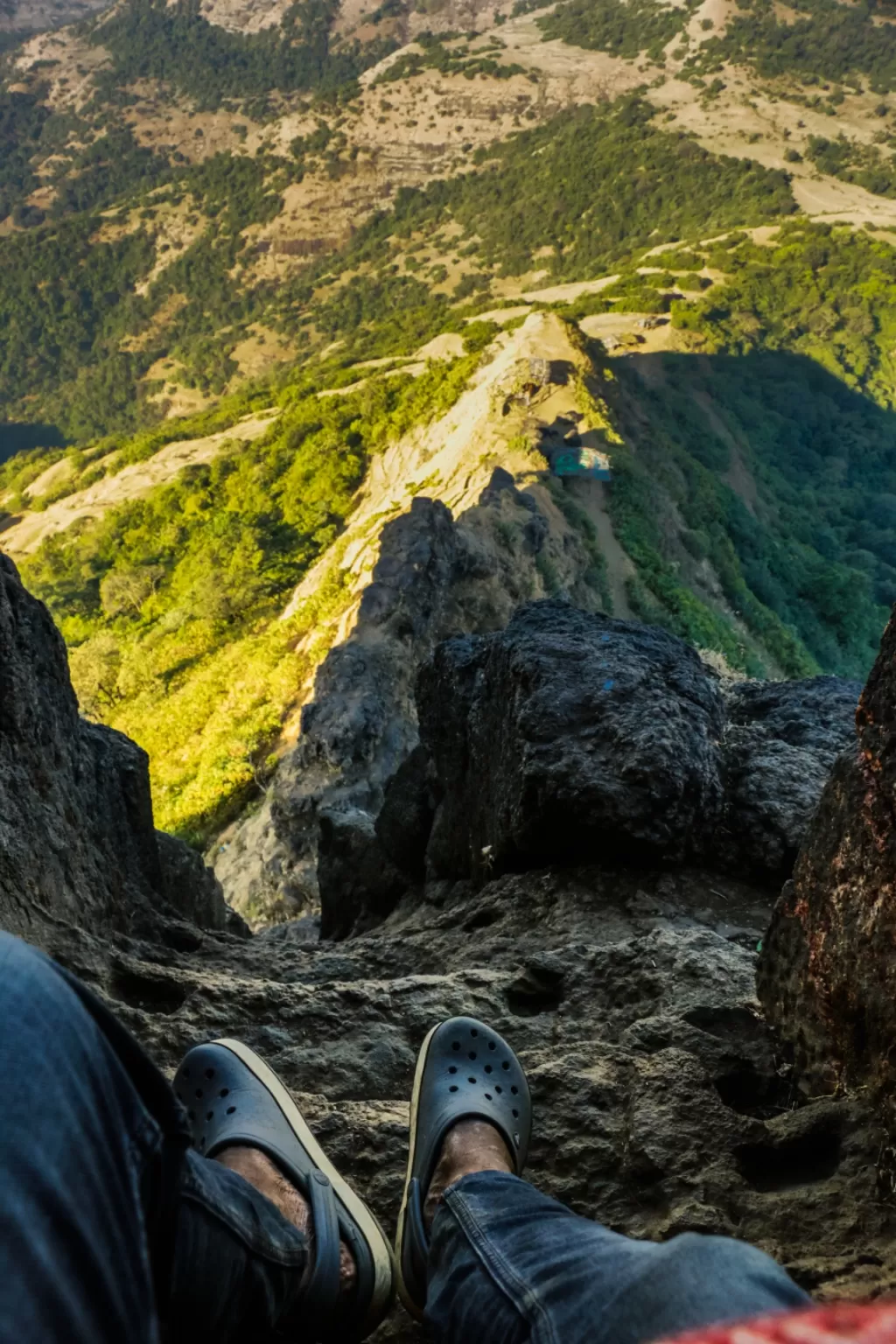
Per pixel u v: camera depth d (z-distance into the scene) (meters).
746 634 81.44
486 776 5.19
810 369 147.38
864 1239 2.00
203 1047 1.90
